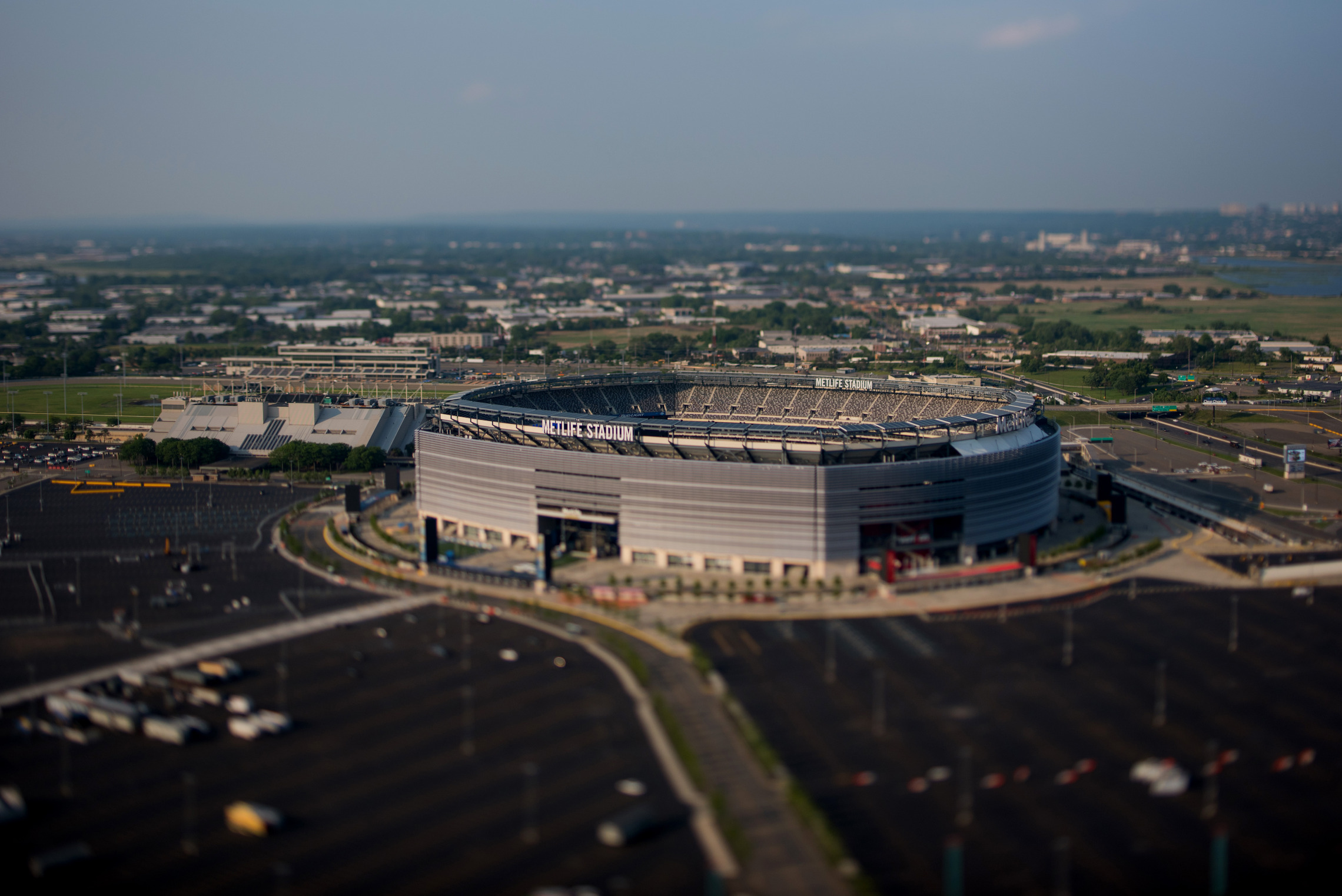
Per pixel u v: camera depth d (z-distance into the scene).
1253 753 164.88
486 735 172.12
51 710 182.38
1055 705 181.75
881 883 132.25
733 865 136.00
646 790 154.62
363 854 139.88
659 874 134.75
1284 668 196.62
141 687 193.62
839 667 197.62
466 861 138.00
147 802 153.00
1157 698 184.50
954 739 169.38
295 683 193.75
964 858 137.62
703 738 169.62
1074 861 137.12
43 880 134.38
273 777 160.00
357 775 160.38
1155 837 142.50
